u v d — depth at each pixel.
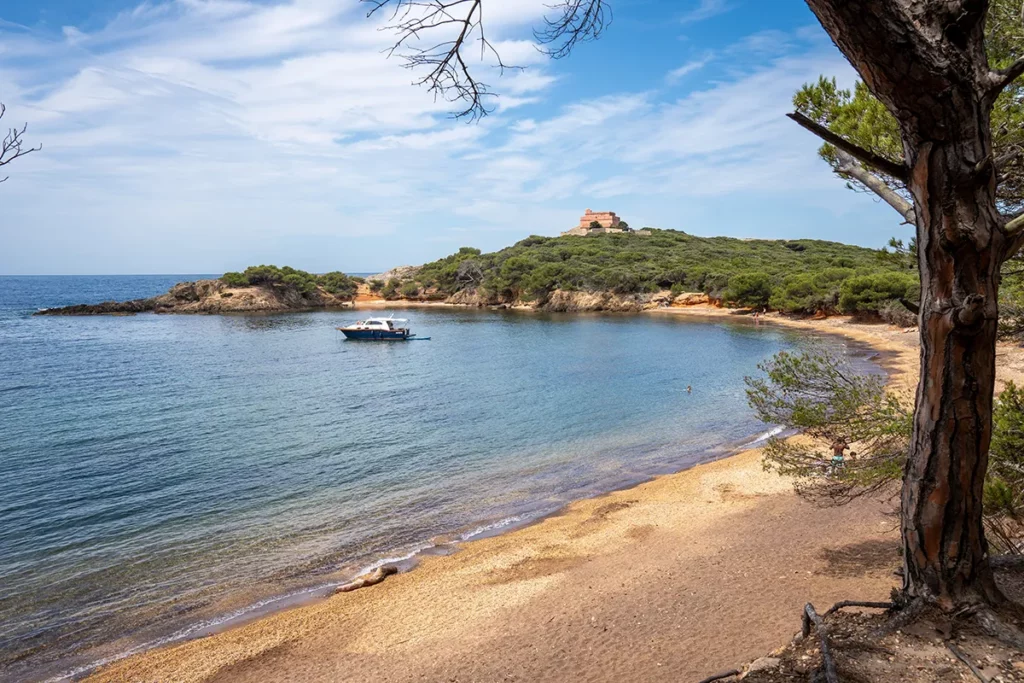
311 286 133.62
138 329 91.50
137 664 11.21
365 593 13.80
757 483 19.59
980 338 3.71
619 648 10.16
